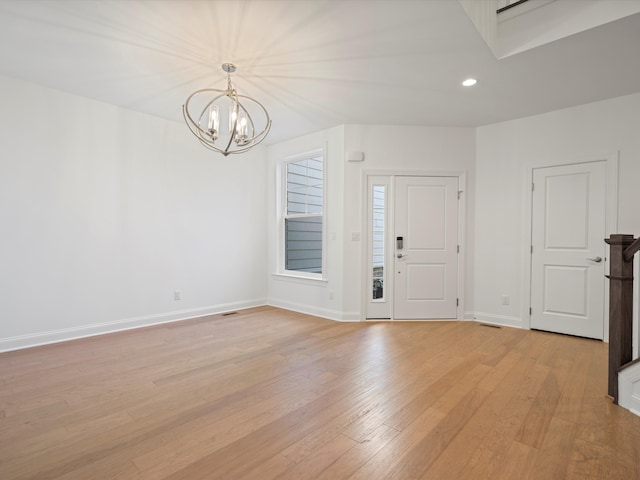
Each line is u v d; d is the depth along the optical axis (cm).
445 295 434
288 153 501
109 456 164
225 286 482
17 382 247
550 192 380
